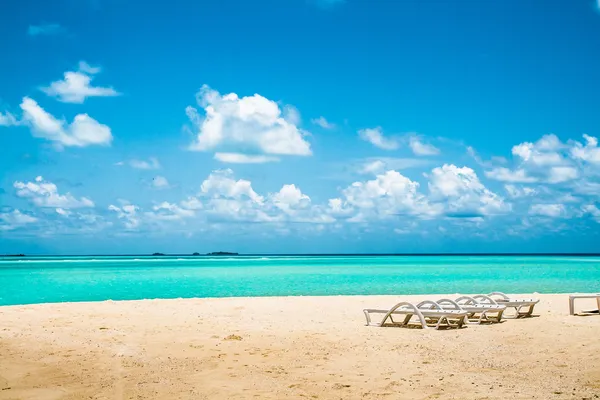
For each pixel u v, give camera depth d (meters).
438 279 41.53
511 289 29.58
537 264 92.12
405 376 7.71
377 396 6.74
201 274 54.16
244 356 9.20
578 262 108.69
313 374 7.88
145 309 16.31
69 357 9.16
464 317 12.62
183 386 7.30
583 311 15.11
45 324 12.92
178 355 9.30
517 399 6.51
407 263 105.75
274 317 14.46
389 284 35.19
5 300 25.12
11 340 10.73
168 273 56.53
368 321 12.96
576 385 7.11
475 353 9.27
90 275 51.84
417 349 9.70
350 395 6.80
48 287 34.28
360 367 8.31
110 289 32.28
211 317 14.38
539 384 7.18
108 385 7.38
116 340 10.73
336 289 30.83
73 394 6.95
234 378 7.71
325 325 12.85
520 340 10.35
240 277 46.94
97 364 8.64
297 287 32.91
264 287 33.12
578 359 8.59
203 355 9.30
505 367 8.20
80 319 13.86
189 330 11.99
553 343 9.91
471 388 7.03
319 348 9.84
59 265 90.44
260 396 6.79
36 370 8.24
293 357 9.08
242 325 12.81
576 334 10.74
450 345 10.04
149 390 7.12
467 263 102.94
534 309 16.20
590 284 34.16
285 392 6.96
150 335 11.32
